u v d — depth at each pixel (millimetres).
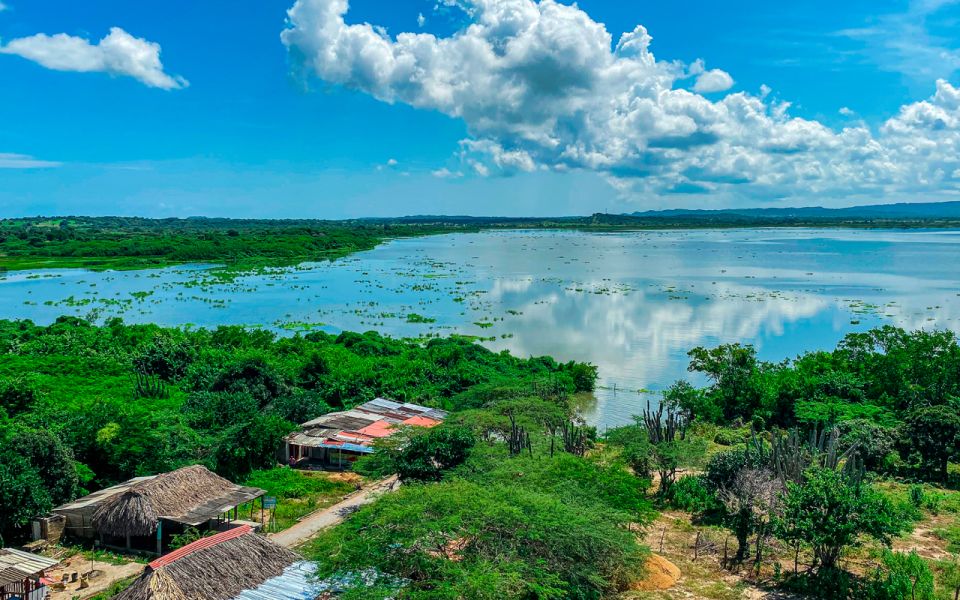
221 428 49406
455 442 39219
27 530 35500
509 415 50719
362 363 76125
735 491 35688
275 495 43562
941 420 46812
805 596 29641
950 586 29516
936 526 37188
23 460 35906
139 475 41875
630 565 29266
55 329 90438
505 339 96625
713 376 70125
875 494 32156
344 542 26859
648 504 36094
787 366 76062
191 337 84438
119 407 49219
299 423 58188
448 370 75188
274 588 26938
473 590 23406
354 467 40688
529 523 26984
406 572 25922
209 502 35906
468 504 27594
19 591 28172
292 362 74375
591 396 71062
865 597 29047
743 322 106375
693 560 33906
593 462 41656
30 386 57344
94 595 30047
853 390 61188
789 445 38406
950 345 63906
